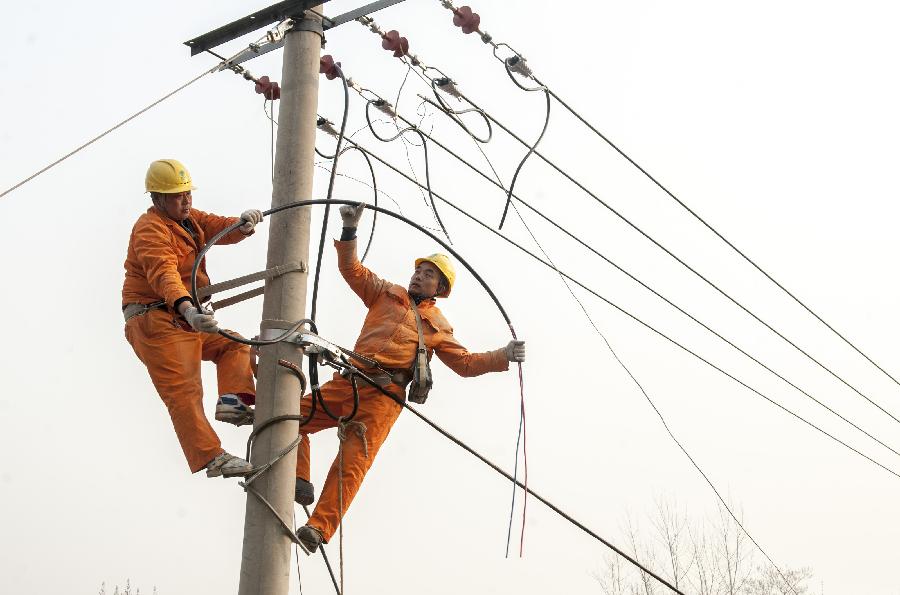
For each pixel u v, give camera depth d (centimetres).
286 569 583
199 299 624
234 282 616
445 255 746
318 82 660
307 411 685
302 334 609
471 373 718
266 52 738
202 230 657
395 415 696
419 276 732
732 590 2086
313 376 623
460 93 836
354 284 721
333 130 819
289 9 670
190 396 605
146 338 612
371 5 713
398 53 796
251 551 579
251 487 586
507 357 707
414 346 708
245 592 575
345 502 664
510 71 830
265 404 599
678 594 808
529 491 732
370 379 675
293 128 641
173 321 617
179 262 634
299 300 614
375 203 740
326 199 630
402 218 653
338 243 710
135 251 621
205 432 598
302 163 635
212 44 715
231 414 615
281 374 602
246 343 590
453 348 723
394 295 720
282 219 621
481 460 710
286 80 654
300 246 620
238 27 698
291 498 593
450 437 696
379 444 686
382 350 700
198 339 623
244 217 604
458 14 798
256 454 594
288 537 587
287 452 593
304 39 662
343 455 669
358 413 684
